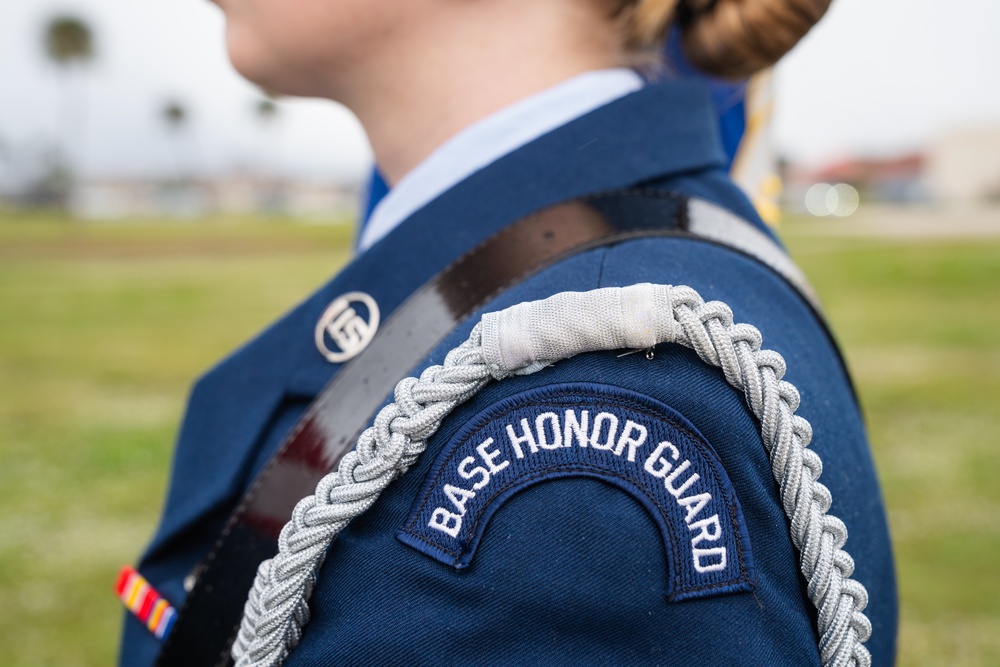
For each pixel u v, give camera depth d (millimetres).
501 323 455
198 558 648
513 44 629
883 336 7594
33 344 8281
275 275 15109
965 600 2854
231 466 623
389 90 651
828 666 452
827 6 631
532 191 578
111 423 5340
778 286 574
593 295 449
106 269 16453
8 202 51719
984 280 10562
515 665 409
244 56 660
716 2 663
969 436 4602
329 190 66375
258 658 473
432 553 431
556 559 414
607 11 645
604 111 600
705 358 450
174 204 62406
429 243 589
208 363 7363
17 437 4996
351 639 439
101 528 3602
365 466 462
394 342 542
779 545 446
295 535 467
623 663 407
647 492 419
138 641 673
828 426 536
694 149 617
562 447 428
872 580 564
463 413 461
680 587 409
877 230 22938
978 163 41125
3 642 2742
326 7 612
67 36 38250
